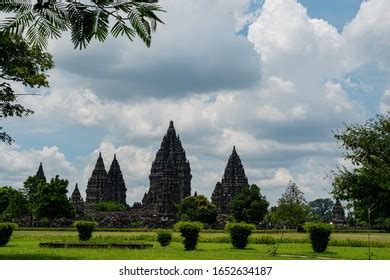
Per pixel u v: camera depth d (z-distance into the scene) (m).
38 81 30.14
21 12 8.74
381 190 35.62
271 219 138.88
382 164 36.84
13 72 28.81
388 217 37.28
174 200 184.00
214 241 65.62
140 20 8.84
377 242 59.38
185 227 47.28
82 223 59.59
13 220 139.88
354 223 149.38
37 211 125.12
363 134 37.81
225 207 194.00
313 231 45.72
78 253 38.66
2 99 29.59
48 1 8.79
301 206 107.50
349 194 36.69
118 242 53.72
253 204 140.75
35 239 63.94
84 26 8.90
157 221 151.62
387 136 37.53
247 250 48.62
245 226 50.94
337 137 38.53
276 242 63.53
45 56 30.25
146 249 46.47
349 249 51.78
